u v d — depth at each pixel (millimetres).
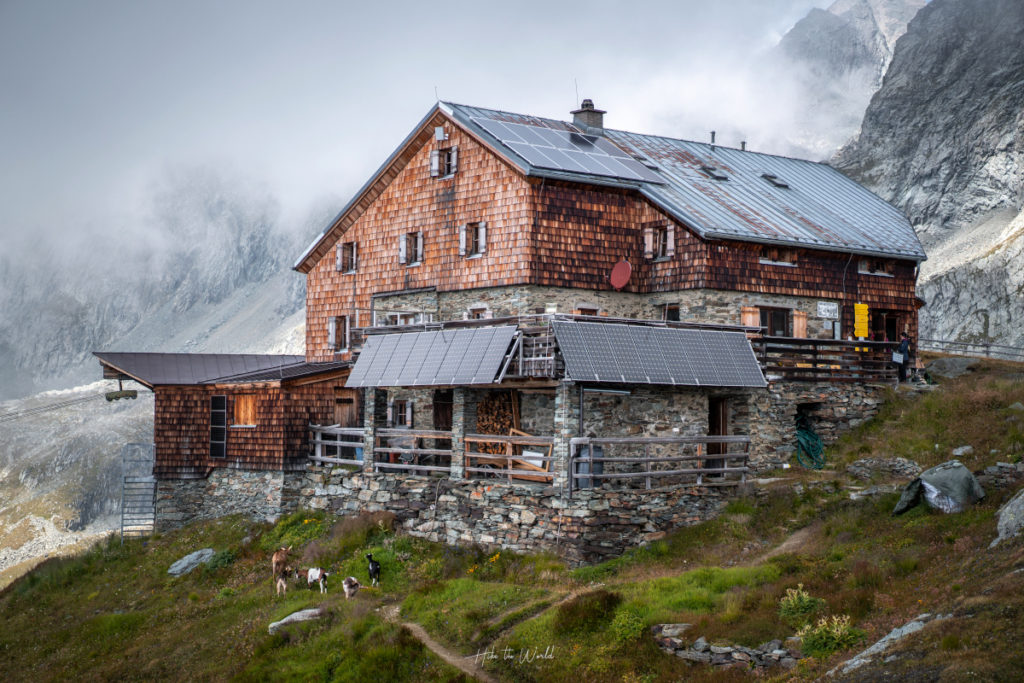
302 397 37688
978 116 121125
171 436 39656
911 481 27328
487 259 36562
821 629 20000
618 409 29953
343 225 43469
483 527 30078
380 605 27656
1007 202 112438
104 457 112938
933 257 109250
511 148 35625
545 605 24750
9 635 32844
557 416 28641
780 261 37531
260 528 36375
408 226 40219
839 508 28641
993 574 20078
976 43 136500
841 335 39094
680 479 31391
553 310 35344
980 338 89375
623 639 21906
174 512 39344
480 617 24953
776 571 24188
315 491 36406
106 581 35438
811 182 46594
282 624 27312
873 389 36594
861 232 41031
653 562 27062
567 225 35969
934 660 17172
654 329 30672
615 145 42000
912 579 21969
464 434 31672
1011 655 16531
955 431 32531
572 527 27578
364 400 37406
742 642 20781
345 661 24656
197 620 30391
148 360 42062
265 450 37562
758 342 33969
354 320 42688
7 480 113688
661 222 36969
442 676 22672
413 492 32625
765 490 30391
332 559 31562
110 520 99938
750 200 40312
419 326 34375
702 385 30188
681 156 43875
